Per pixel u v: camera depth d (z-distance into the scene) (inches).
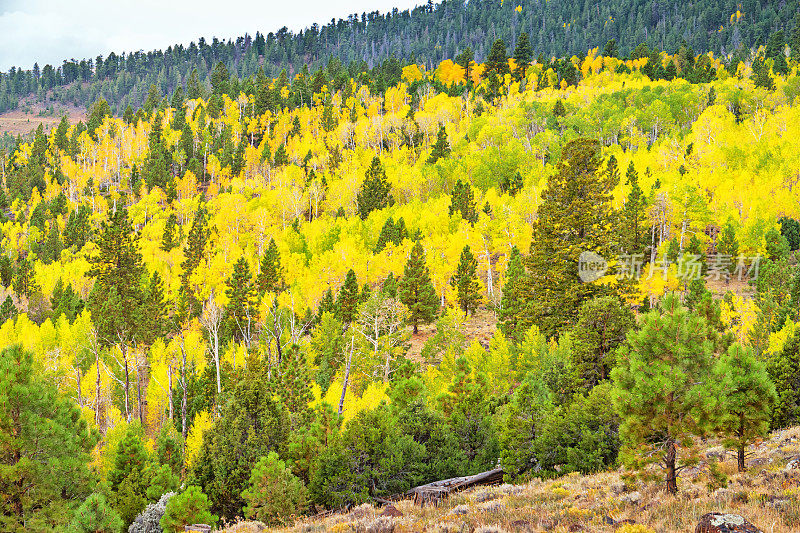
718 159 3865.7
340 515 780.6
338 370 2087.8
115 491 1099.3
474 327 2755.9
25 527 806.5
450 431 1104.8
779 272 2495.1
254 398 1152.8
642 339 607.5
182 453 1414.9
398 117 6924.2
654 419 591.2
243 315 2743.6
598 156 1943.9
